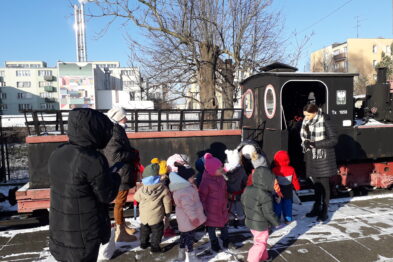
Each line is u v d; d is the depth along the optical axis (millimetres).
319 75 5590
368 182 6152
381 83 6727
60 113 4574
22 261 3357
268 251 3502
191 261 3299
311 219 4480
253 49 10531
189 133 5117
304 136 4543
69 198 2094
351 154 5820
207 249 3584
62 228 2109
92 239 2156
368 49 47344
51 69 70125
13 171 8430
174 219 4598
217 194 3438
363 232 3980
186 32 9555
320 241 3730
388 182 6180
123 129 3578
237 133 5320
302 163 6234
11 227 4980
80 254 2117
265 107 6059
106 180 2145
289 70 6242
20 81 69062
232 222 4289
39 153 4516
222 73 10516
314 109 4301
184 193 3178
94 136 2186
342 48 49594
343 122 5758
